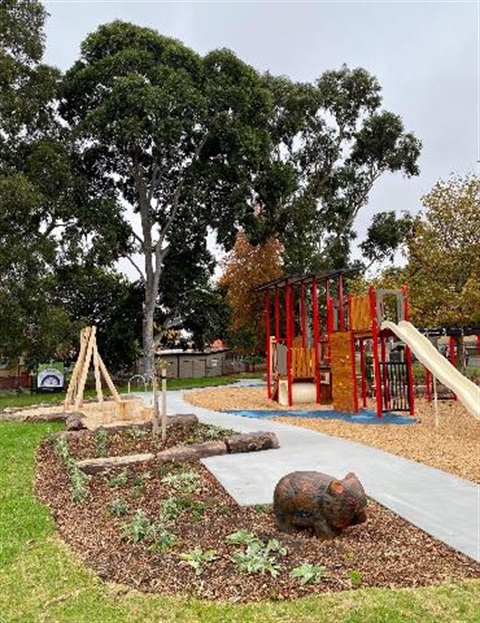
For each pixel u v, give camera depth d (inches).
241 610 147.4
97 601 155.5
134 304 1200.8
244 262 1421.0
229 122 960.3
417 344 508.1
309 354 670.5
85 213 962.7
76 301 1252.5
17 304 841.5
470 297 767.7
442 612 143.5
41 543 202.2
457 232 852.6
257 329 1413.6
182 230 1088.8
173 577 168.2
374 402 655.1
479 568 170.7
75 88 999.6
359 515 198.4
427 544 190.5
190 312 1247.5
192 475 280.1
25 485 283.4
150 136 940.6
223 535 200.8
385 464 309.7
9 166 935.7
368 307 558.6
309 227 1300.4
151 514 229.6
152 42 1006.4
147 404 631.2
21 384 1132.5
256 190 1096.8
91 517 231.0
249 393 811.4
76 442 383.2
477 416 381.1
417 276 874.1
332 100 1392.7
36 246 879.1
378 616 141.5
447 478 278.5
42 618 146.9
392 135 1396.4
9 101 902.4
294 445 366.0
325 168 1430.9
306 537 197.8
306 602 149.7
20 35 925.2
